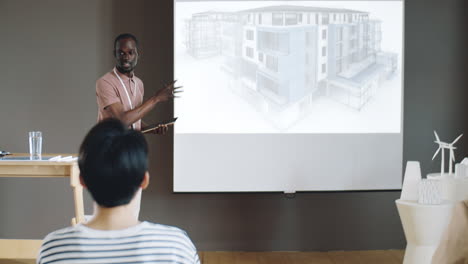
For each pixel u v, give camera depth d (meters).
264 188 4.12
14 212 4.30
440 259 1.92
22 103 4.26
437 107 4.36
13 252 3.75
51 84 4.26
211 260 4.10
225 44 4.09
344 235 4.37
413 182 3.49
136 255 1.13
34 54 4.24
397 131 4.15
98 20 4.23
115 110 3.15
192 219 4.31
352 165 4.15
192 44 4.09
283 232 4.34
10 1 4.22
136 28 4.23
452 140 4.36
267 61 4.11
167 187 4.30
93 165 1.13
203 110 4.10
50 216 4.31
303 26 4.10
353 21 4.12
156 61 4.24
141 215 4.30
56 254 1.11
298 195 4.33
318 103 4.12
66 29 4.24
